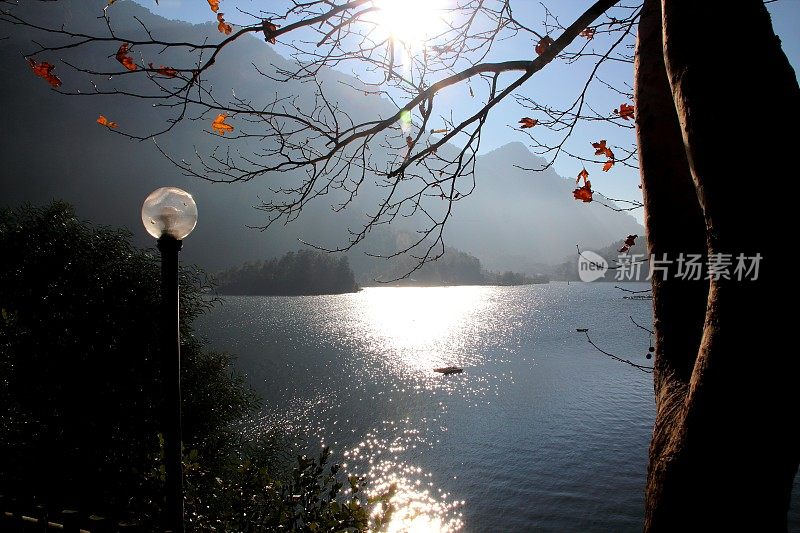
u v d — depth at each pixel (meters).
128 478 7.65
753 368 1.20
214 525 4.49
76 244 8.97
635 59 2.08
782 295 1.19
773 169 1.24
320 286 156.00
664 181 1.86
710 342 1.31
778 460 1.19
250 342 60.41
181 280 9.82
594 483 21.55
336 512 3.77
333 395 35.66
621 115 2.93
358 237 3.17
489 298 141.00
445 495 20.67
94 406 8.27
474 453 24.95
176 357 2.52
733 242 1.27
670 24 1.51
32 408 8.12
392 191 3.04
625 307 106.19
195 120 2.64
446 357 50.84
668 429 1.48
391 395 35.75
